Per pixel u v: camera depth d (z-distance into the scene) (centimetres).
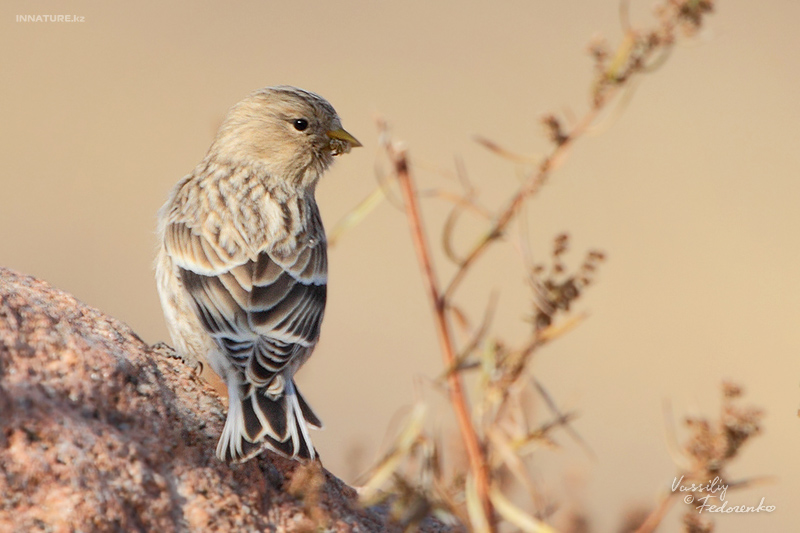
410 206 457
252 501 665
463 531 561
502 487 506
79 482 584
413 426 468
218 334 897
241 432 697
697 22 437
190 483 655
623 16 446
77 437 608
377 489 552
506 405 459
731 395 450
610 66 443
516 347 461
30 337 684
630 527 592
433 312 459
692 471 454
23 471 573
